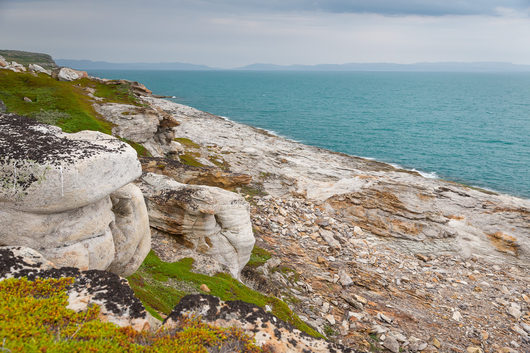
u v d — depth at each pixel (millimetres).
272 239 36812
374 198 45000
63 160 12391
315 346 10781
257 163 62188
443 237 41188
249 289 24938
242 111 170750
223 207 26469
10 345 7746
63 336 8578
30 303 9242
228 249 26953
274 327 11047
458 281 33812
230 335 10219
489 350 24484
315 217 43438
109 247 14570
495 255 39938
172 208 26688
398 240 40719
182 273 23141
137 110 50312
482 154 96812
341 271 32375
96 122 45250
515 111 189500
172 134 55688
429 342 24469
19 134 13891
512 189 71062
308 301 27547
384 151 98000
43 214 12422
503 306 30125
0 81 53500
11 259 10836
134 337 9273
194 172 37969
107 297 10430
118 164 13836
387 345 23266
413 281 32844
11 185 11609
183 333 9719
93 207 14062
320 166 64312
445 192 52250
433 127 136750
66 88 55750
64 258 12555
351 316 25953
